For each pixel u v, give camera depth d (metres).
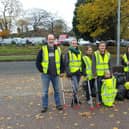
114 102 9.60
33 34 84.88
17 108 9.23
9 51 42.44
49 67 8.63
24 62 27.08
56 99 8.89
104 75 9.28
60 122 7.64
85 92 10.08
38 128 7.22
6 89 12.77
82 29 37.72
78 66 9.12
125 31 37.09
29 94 11.43
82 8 36.69
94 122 7.56
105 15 35.06
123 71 10.60
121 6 33.19
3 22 79.56
